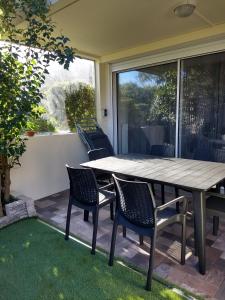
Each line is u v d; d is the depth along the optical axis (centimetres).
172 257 217
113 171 254
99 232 266
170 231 264
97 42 368
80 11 259
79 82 448
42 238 253
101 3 242
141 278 190
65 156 412
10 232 267
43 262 212
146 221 186
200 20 290
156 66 409
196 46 351
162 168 263
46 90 397
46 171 386
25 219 298
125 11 262
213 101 351
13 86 259
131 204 192
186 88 376
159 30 321
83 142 436
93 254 223
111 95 477
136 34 334
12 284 187
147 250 230
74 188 243
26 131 356
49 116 405
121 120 479
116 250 230
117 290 177
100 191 252
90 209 233
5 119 261
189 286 180
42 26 251
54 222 292
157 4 246
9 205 285
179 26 308
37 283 187
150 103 425
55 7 249
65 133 418
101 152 366
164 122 409
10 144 282
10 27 268
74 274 196
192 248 231
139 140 451
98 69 460
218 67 342
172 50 376
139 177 231
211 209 214
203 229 193
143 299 168
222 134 347
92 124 459
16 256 221
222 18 286
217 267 203
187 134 383
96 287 181
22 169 352
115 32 326
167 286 180
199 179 215
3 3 243
